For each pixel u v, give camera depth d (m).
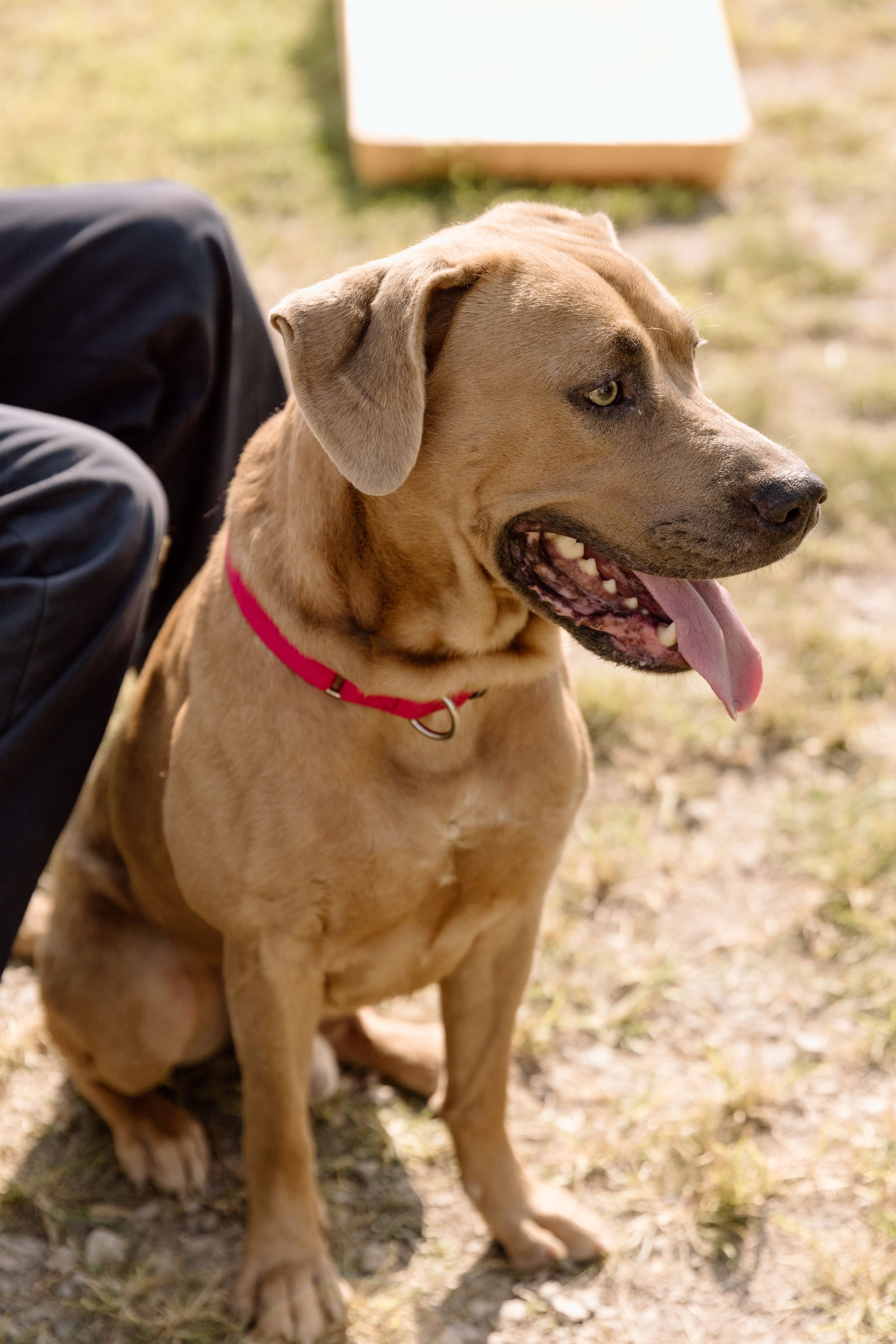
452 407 2.16
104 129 6.93
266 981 2.39
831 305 5.63
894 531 4.50
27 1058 3.02
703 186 6.53
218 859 2.35
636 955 3.25
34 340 2.90
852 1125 2.83
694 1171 2.74
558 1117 2.91
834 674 3.96
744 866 3.46
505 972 2.58
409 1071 2.96
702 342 2.37
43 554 2.30
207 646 2.39
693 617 2.27
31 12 8.39
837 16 8.23
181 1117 2.85
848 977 3.15
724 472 2.15
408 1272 2.61
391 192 6.40
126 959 2.70
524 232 2.26
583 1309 2.52
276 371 3.25
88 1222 2.70
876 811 3.53
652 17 7.05
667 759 3.74
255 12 8.31
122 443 2.95
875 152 6.84
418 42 6.89
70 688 2.38
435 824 2.32
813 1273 2.56
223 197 6.35
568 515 2.22
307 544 2.24
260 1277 2.50
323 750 2.28
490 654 2.33
